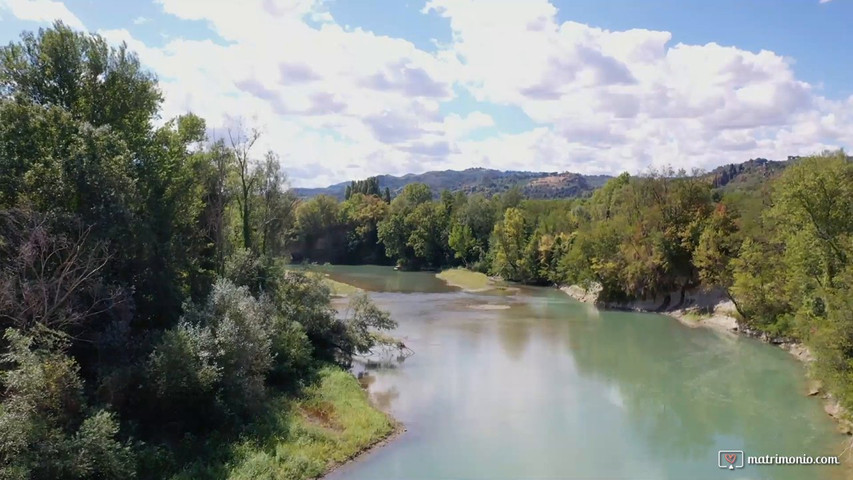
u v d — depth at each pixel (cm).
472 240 11262
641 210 6469
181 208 3272
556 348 4281
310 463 2088
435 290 8256
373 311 3928
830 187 3772
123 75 3033
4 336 1731
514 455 2283
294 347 3058
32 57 2755
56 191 2189
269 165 4738
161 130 3353
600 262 6662
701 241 5597
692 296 5862
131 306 2238
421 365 3725
